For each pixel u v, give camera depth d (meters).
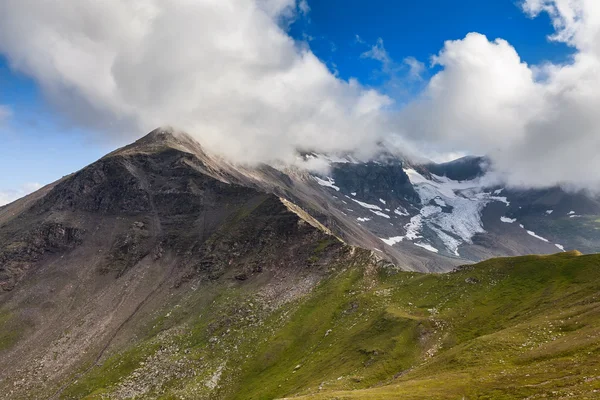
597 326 98.50
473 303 147.12
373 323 154.62
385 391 92.69
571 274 142.00
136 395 170.75
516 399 74.06
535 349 98.06
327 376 132.38
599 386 68.38
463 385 87.69
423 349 130.38
